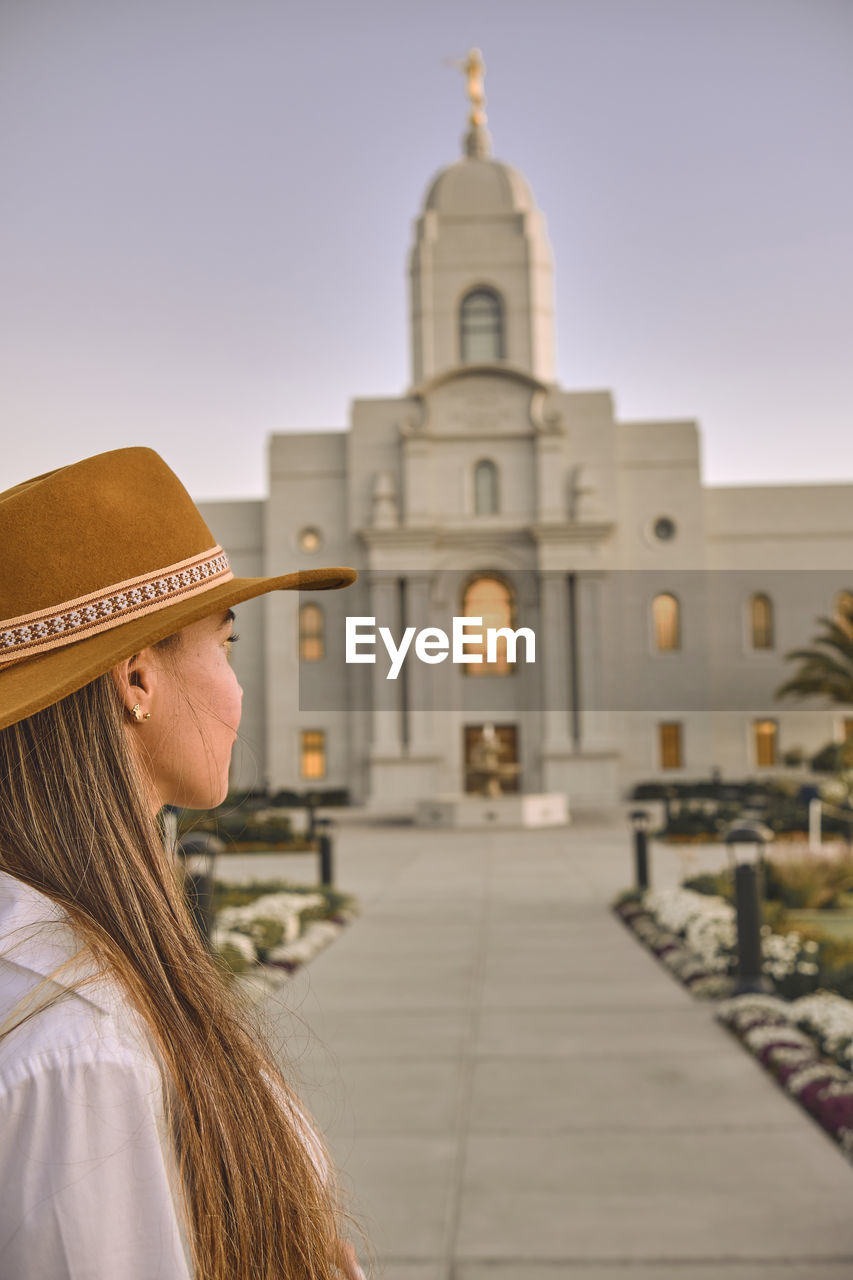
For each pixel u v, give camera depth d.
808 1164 5.70
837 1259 4.62
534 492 42.72
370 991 10.03
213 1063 0.96
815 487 44.31
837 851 15.56
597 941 12.56
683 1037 8.26
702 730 41.75
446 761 41.34
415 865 21.78
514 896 16.62
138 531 1.04
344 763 42.41
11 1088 0.79
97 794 1.00
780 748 42.69
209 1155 0.91
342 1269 1.09
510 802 32.44
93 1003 0.85
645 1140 6.09
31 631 0.98
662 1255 4.70
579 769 40.88
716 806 36.69
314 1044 8.16
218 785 1.16
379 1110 6.64
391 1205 5.25
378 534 41.94
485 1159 5.84
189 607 1.04
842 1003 8.21
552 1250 4.75
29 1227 0.76
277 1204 0.96
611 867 20.56
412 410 43.50
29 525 1.00
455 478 42.84
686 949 11.34
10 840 0.97
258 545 44.56
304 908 13.83
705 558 43.28
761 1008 8.52
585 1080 7.21
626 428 43.84
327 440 44.03
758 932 9.26
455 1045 8.15
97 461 1.05
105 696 1.04
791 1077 6.87
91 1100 0.80
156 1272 0.79
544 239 46.06
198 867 7.50
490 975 10.72
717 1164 5.72
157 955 0.98
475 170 45.97
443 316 45.31
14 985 0.86
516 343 44.88
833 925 13.42
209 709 1.13
